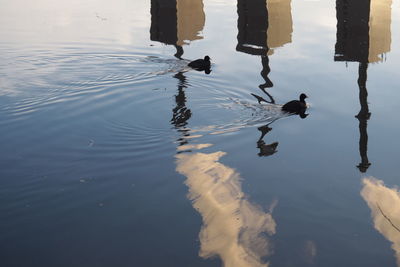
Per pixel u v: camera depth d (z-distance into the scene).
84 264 8.06
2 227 8.99
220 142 12.51
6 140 12.52
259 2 30.48
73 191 10.21
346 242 8.66
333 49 20.69
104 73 17.69
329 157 11.76
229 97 15.59
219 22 25.86
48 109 14.49
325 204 9.82
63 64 18.59
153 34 23.30
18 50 20.12
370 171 11.09
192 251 8.38
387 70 18.05
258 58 19.70
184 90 16.11
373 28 23.91
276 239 8.72
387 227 9.09
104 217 9.35
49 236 8.77
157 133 12.94
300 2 29.98
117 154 11.83
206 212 9.50
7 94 15.54
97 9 29.23
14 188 10.30
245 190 10.32
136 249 8.44
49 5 30.27
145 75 17.56
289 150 12.12
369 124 13.58
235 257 8.23
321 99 15.46
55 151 11.93
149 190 10.27
